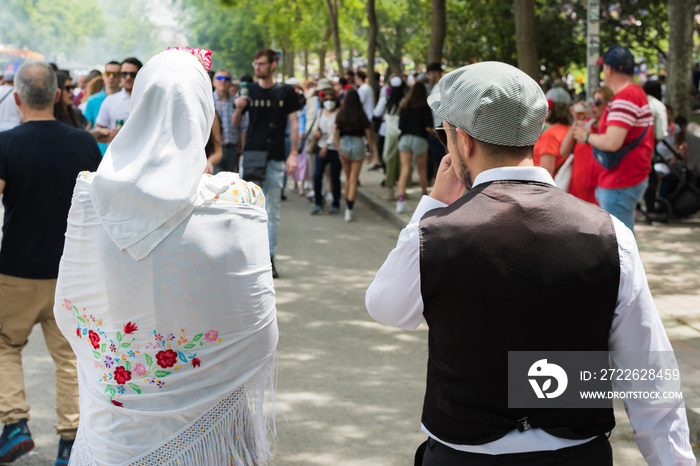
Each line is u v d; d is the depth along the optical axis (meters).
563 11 22.70
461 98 1.92
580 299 1.80
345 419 4.44
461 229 1.85
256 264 2.25
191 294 2.14
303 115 13.38
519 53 10.50
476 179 1.96
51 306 3.75
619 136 5.78
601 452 1.89
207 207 2.16
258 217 2.27
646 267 7.60
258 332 2.27
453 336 1.85
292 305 6.80
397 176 12.12
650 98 9.40
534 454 1.84
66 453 3.77
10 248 3.68
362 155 10.94
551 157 6.32
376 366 5.30
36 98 3.69
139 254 2.11
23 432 3.68
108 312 2.16
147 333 2.15
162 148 2.12
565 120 6.41
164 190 2.09
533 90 1.92
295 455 4.01
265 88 7.57
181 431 2.20
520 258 1.81
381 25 38.38
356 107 10.75
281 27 34.78
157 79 2.15
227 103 9.50
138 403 2.20
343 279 7.75
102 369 2.22
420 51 28.09
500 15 21.22
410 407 4.62
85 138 3.80
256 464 2.34
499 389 1.83
